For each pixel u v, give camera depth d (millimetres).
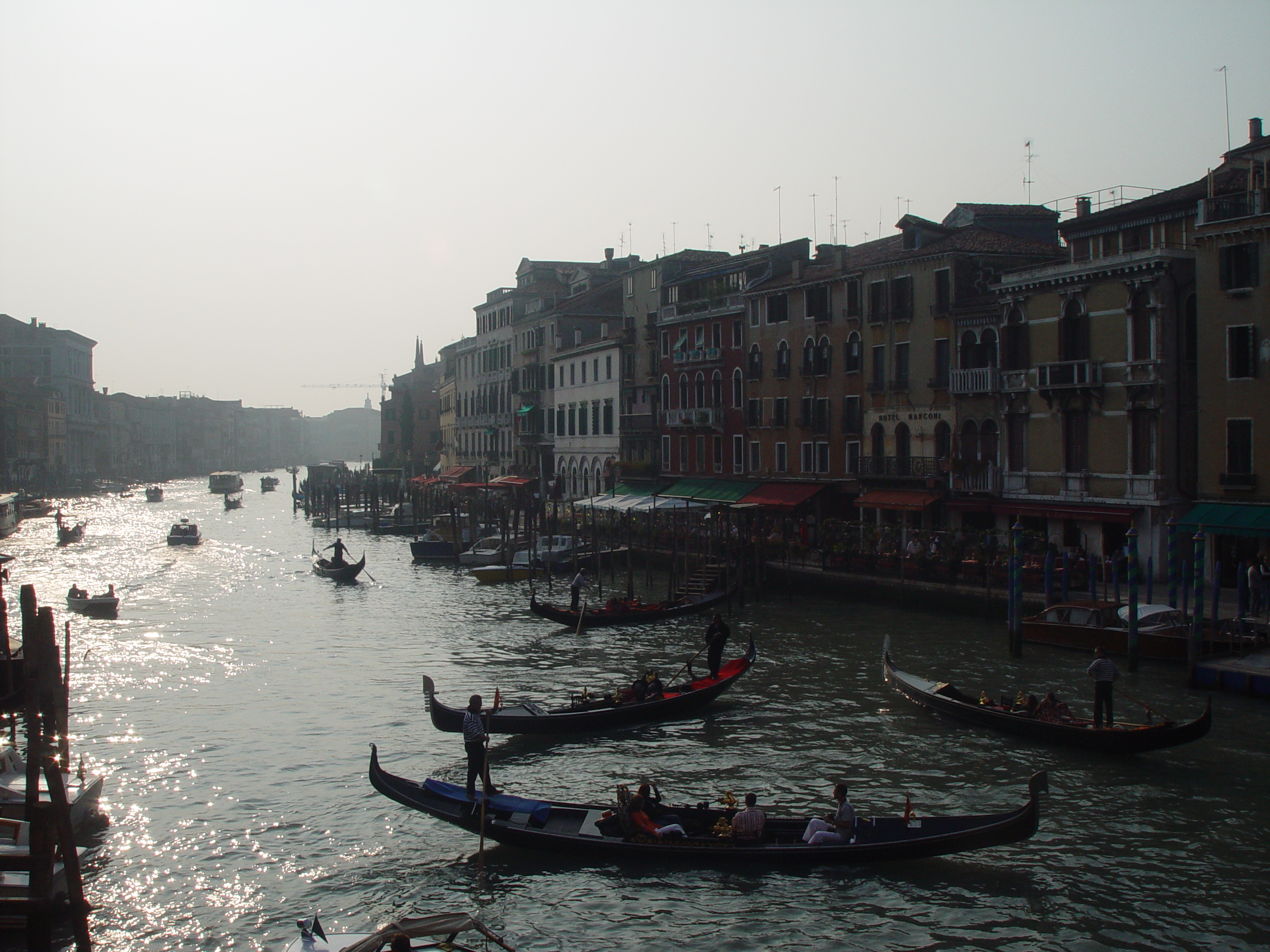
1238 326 29891
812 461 45844
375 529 82125
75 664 29984
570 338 72750
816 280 44812
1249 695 23062
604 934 13664
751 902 14367
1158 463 31781
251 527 89250
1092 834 16297
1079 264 33656
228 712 24312
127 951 13500
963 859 15562
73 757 20891
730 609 35656
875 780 18812
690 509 48375
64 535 72562
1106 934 13438
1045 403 35188
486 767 16422
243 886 15234
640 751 20844
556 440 73062
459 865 15781
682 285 56125
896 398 41312
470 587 47969
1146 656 25859
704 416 52500
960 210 44250
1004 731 21172
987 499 36844
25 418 120188
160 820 17609
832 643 30422
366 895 14875
